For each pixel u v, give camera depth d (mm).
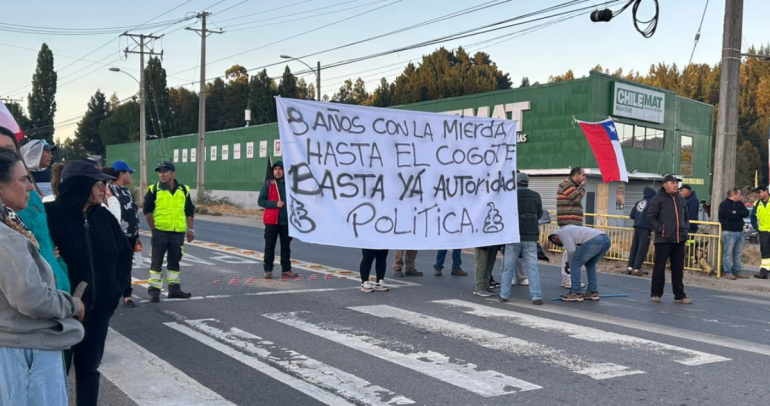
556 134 28344
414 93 61938
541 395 4910
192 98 85250
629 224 29594
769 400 4863
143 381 5133
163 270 11570
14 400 2709
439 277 11461
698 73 70062
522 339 6648
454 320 7555
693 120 34156
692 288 11469
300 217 7812
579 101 27547
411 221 8461
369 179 8227
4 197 2867
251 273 11406
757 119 66438
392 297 9102
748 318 8375
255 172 48125
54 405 2867
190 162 57500
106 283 3881
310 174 7879
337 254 14992
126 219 7797
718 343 6695
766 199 12945
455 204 8719
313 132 7922
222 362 5711
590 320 7750
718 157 13852
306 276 11086
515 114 29891
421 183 8539
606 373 5496
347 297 9031
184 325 7133
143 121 42875
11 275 2672
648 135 31047
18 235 2764
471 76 60562
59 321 2928
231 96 82500
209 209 40250
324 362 5734
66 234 3643
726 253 12836
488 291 9477
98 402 4637
